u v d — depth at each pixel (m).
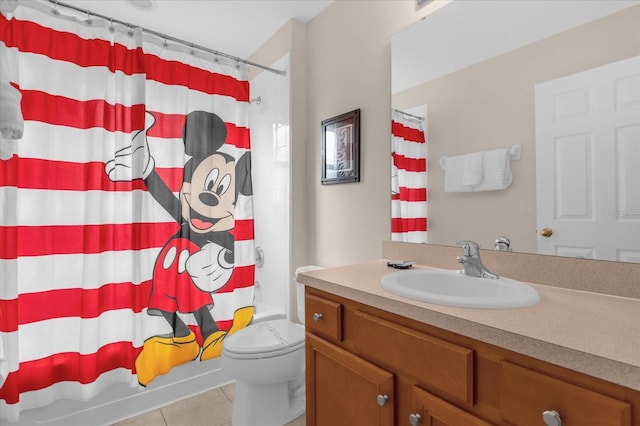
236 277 2.09
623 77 0.94
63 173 1.54
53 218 1.52
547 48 1.10
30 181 1.47
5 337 1.37
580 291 1.00
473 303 0.81
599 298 0.92
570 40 1.04
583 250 1.01
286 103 2.21
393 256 1.60
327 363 1.13
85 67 1.59
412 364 0.84
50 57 1.51
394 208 1.61
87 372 1.53
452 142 1.37
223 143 2.02
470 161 1.31
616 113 0.95
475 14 1.30
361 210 1.80
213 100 1.99
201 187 1.94
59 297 1.54
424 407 0.80
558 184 1.07
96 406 1.64
